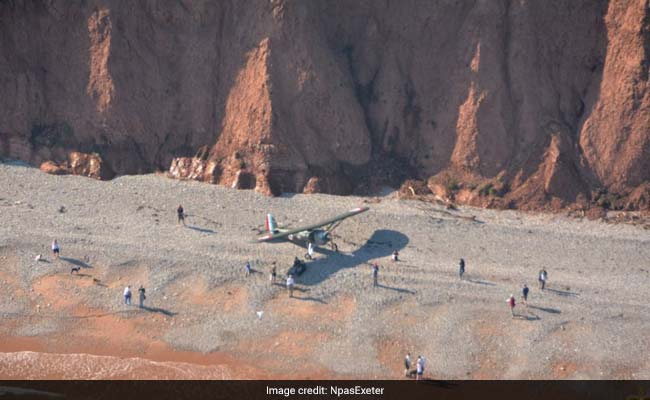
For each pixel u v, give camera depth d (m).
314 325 42.09
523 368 39.38
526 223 54.53
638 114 57.75
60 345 40.31
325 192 57.66
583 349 40.62
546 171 57.59
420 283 45.53
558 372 39.12
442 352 40.34
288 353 40.19
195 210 53.12
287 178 57.69
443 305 43.72
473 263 48.59
